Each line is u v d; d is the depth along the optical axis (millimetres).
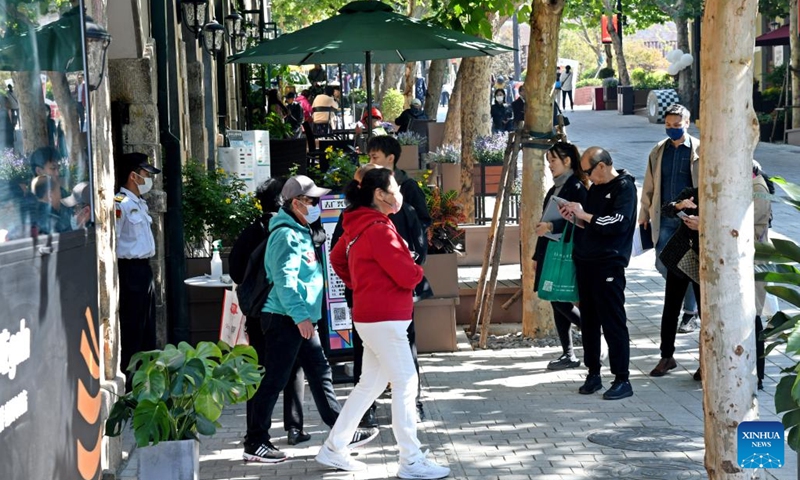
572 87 69000
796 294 7648
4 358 5180
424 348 13805
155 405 7281
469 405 11227
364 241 8766
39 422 5711
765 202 12305
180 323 13016
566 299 12016
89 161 7188
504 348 13961
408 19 12492
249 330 9711
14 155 5746
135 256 11320
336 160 14750
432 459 9430
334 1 52906
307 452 9789
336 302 12125
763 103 46469
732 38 6910
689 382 11961
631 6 62094
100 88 9070
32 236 5895
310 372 9750
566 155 11922
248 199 14859
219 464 9477
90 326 6895
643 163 36750
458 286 14508
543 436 10070
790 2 41188
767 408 10648
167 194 13008
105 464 8492
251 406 9438
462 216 13914
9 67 5754
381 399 11547
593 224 11180
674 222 13625
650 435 10000
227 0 28422
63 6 6809
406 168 30266
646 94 61812
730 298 7082
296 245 9172
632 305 16406
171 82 15859
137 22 12703
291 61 14461
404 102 47969
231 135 22719
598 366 11570
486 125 22688
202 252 14547
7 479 5160
